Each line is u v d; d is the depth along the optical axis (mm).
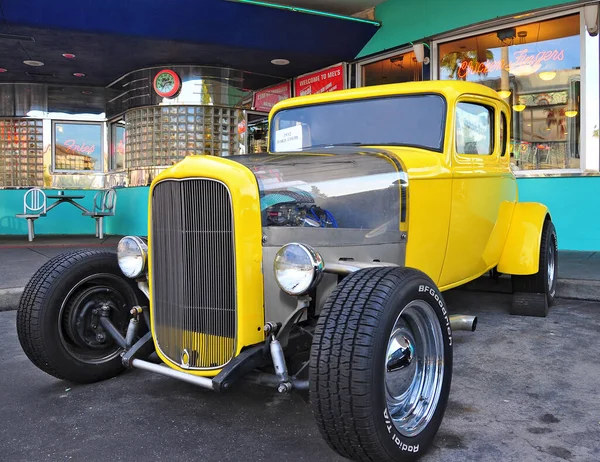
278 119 4156
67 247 8734
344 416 1988
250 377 2518
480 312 4805
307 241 2596
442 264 3520
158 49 8711
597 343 3855
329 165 2877
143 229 10344
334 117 3867
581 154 7316
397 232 3064
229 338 2432
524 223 4434
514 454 2312
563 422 2613
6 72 10250
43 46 8477
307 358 2668
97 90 11492
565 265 6215
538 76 7742
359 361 1984
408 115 3613
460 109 3598
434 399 2375
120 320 3289
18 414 2799
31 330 2959
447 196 3422
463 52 8305
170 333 2656
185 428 2600
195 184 2473
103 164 11789
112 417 2738
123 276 3256
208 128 10055
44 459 2314
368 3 8859
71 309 3096
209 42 8305
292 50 8836
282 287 2295
